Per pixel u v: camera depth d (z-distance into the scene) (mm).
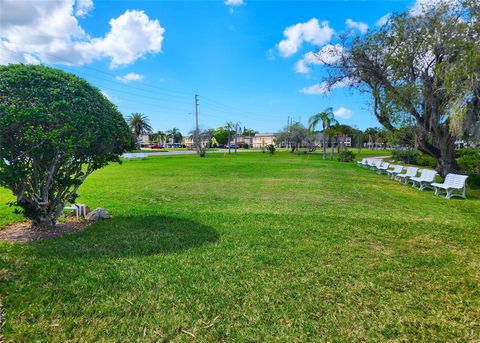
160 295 3170
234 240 4945
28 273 3582
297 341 2500
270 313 2881
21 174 4504
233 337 2539
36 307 2891
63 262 3936
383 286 3426
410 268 3908
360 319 2811
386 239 5082
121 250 4430
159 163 25266
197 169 19406
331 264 4008
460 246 4770
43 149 4637
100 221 6129
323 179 14195
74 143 4699
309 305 3020
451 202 8680
